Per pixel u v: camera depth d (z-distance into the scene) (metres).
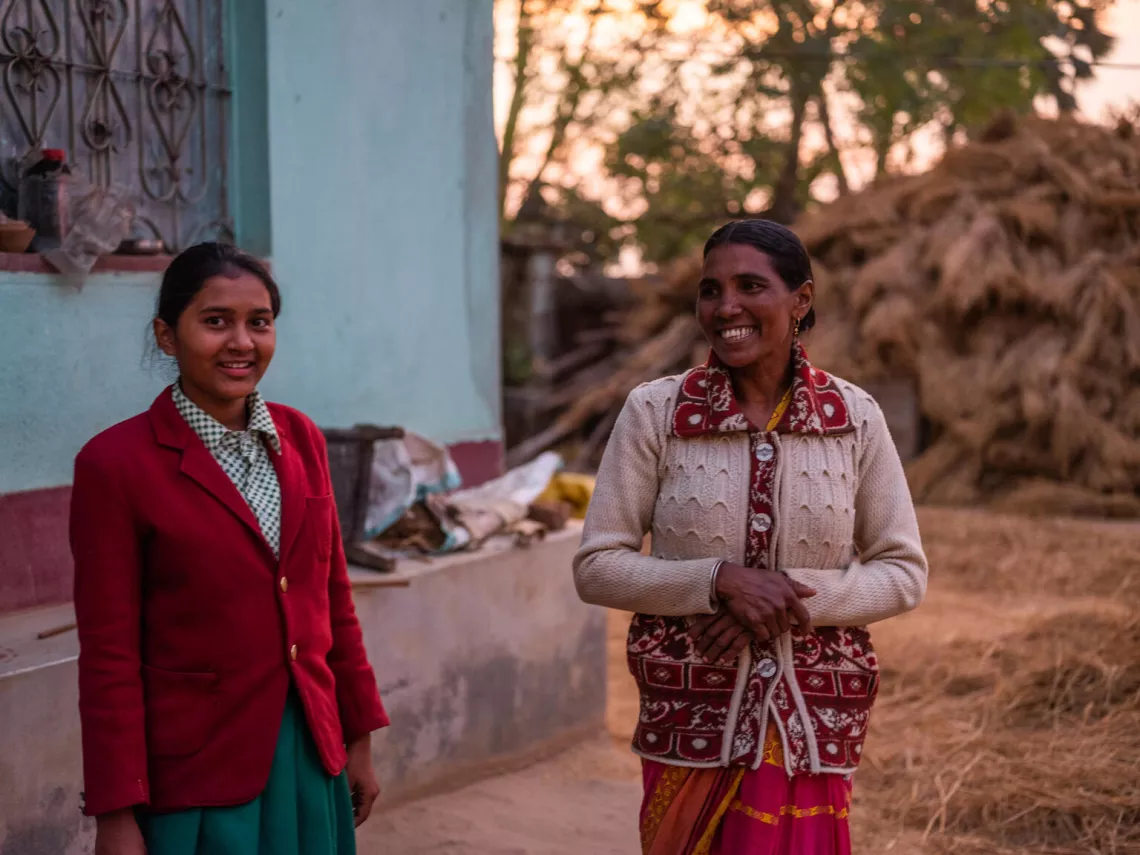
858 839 3.75
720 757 2.26
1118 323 9.77
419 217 4.98
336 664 2.35
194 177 4.22
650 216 17.30
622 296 14.57
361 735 2.37
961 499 9.73
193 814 2.04
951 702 4.96
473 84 5.22
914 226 10.76
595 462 12.36
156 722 2.04
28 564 3.44
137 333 3.76
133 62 3.98
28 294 3.44
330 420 4.61
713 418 2.31
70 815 2.94
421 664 4.01
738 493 2.29
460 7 5.12
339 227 4.61
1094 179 10.31
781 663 2.28
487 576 4.26
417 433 4.78
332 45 4.53
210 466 2.06
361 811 2.39
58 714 2.91
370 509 4.16
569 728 4.69
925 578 2.37
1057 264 10.07
